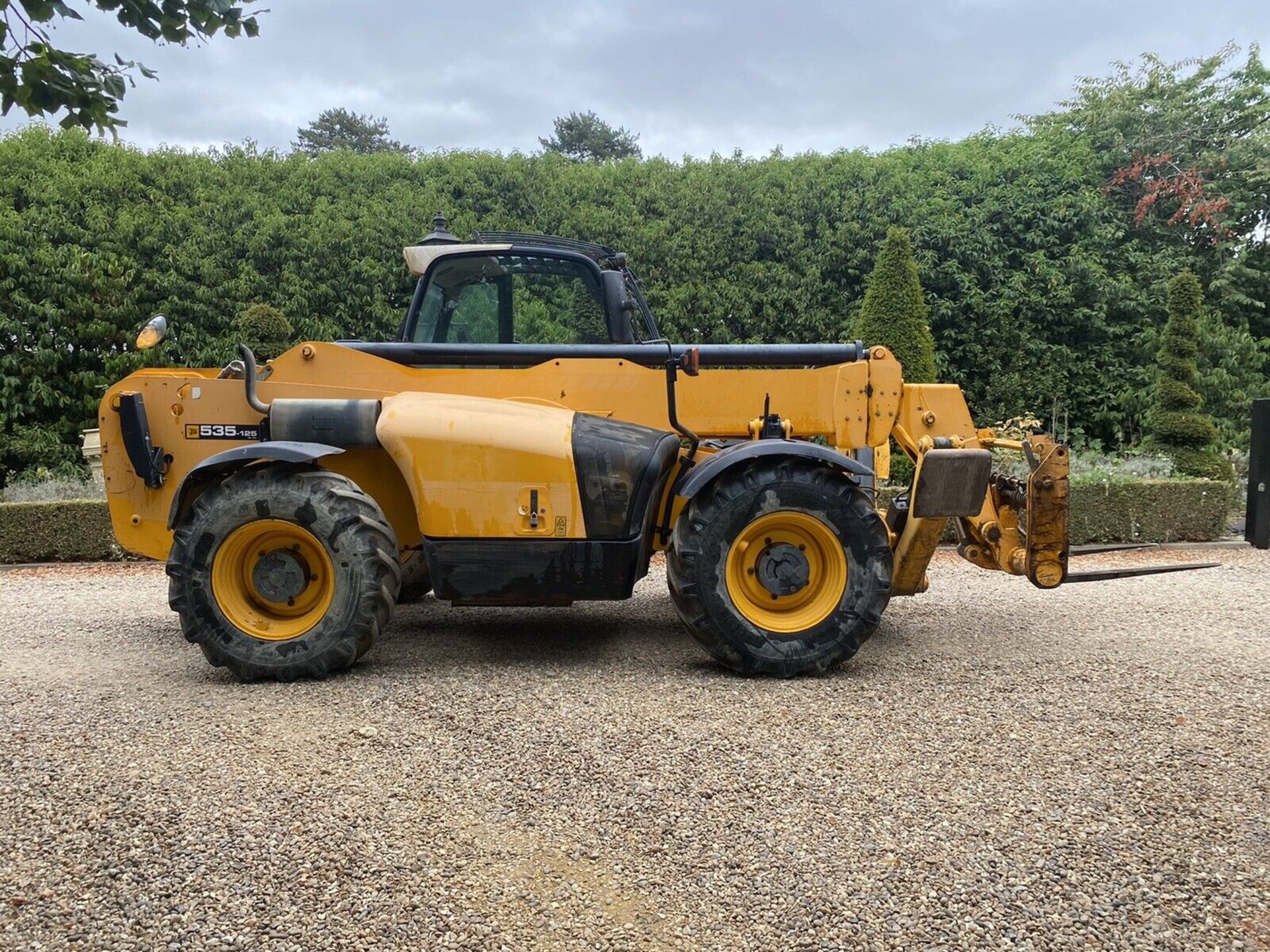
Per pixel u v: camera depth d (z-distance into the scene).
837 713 3.46
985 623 5.07
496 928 2.09
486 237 5.40
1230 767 2.97
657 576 6.71
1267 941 2.07
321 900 2.20
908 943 2.05
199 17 3.30
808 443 4.11
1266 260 13.95
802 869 2.33
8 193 10.50
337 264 10.88
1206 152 13.83
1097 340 12.30
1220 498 8.34
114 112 3.31
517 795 2.73
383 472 4.46
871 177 11.93
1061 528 4.35
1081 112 14.36
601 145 38.03
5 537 7.86
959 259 11.87
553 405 4.54
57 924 2.10
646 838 2.48
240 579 4.01
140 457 4.35
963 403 4.69
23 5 3.07
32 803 2.67
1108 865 2.36
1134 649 4.46
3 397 10.22
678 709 3.49
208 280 10.70
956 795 2.74
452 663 4.21
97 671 4.14
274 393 4.47
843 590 3.97
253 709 3.51
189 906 2.17
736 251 11.69
